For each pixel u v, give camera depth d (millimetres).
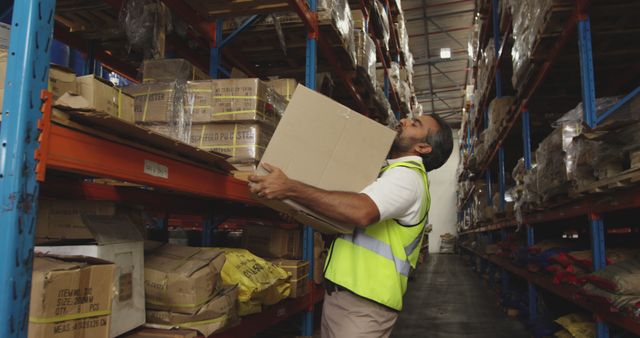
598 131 2684
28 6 1190
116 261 1681
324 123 1800
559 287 3891
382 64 7746
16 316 1121
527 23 4258
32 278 1285
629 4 3232
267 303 2646
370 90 5727
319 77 4527
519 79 4992
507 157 8578
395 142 2123
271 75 5387
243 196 2582
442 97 20609
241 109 2656
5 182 1135
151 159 1765
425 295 7832
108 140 1519
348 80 5176
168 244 2260
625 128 2582
